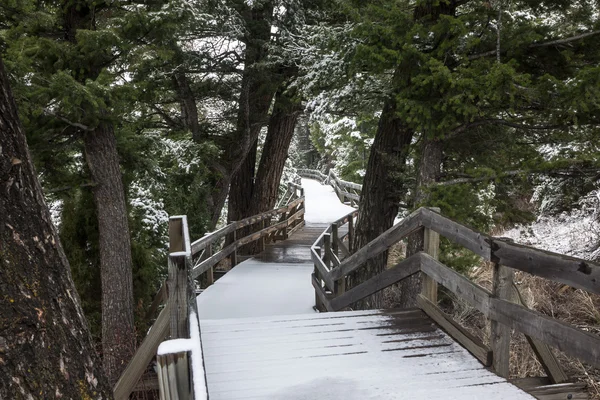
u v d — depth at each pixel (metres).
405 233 4.66
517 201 10.23
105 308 6.88
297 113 12.02
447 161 7.09
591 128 5.45
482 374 3.33
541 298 6.77
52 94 5.55
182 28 7.79
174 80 10.79
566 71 5.52
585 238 8.83
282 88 11.45
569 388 3.20
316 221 18.03
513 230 10.27
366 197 7.92
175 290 2.82
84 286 7.43
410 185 7.61
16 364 1.59
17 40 5.73
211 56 10.73
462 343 3.80
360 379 3.27
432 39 5.76
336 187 25.83
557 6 5.47
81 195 7.50
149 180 8.95
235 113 12.17
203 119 12.53
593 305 6.55
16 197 1.69
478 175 5.43
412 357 3.62
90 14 6.68
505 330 3.32
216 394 3.10
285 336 4.07
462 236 3.72
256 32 10.68
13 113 1.73
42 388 1.65
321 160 44.84
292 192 20.56
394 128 7.49
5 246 1.63
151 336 3.71
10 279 1.62
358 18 5.39
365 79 6.62
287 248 12.93
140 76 9.06
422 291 4.64
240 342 3.96
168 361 1.50
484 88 4.88
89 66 6.48
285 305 7.38
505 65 4.73
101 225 6.88
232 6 10.45
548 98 4.88
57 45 6.02
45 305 1.70
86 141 6.70
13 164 1.68
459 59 5.53
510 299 3.36
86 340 1.87
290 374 3.38
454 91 5.16
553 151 7.08
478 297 3.53
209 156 10.78
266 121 12.38
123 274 6.91
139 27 6.42
